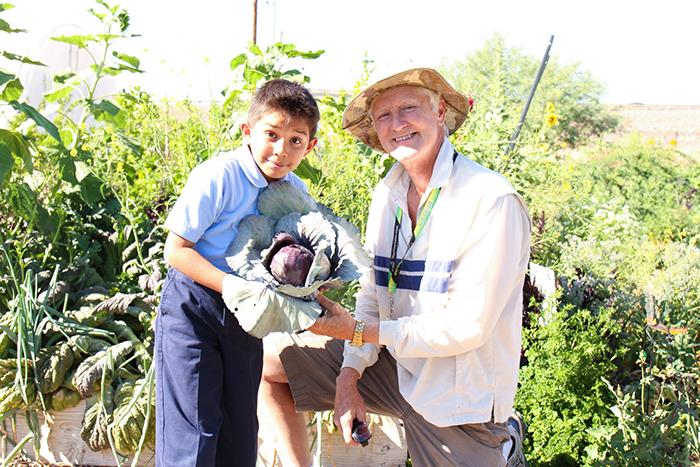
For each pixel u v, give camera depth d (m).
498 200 2.59
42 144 4.48
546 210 6.14
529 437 3.88
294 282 2.41
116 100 5.60
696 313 4.60
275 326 2.36
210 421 2.57
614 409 3.59
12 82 4.02
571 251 5.72
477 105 5.91
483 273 2.57
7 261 3.81
